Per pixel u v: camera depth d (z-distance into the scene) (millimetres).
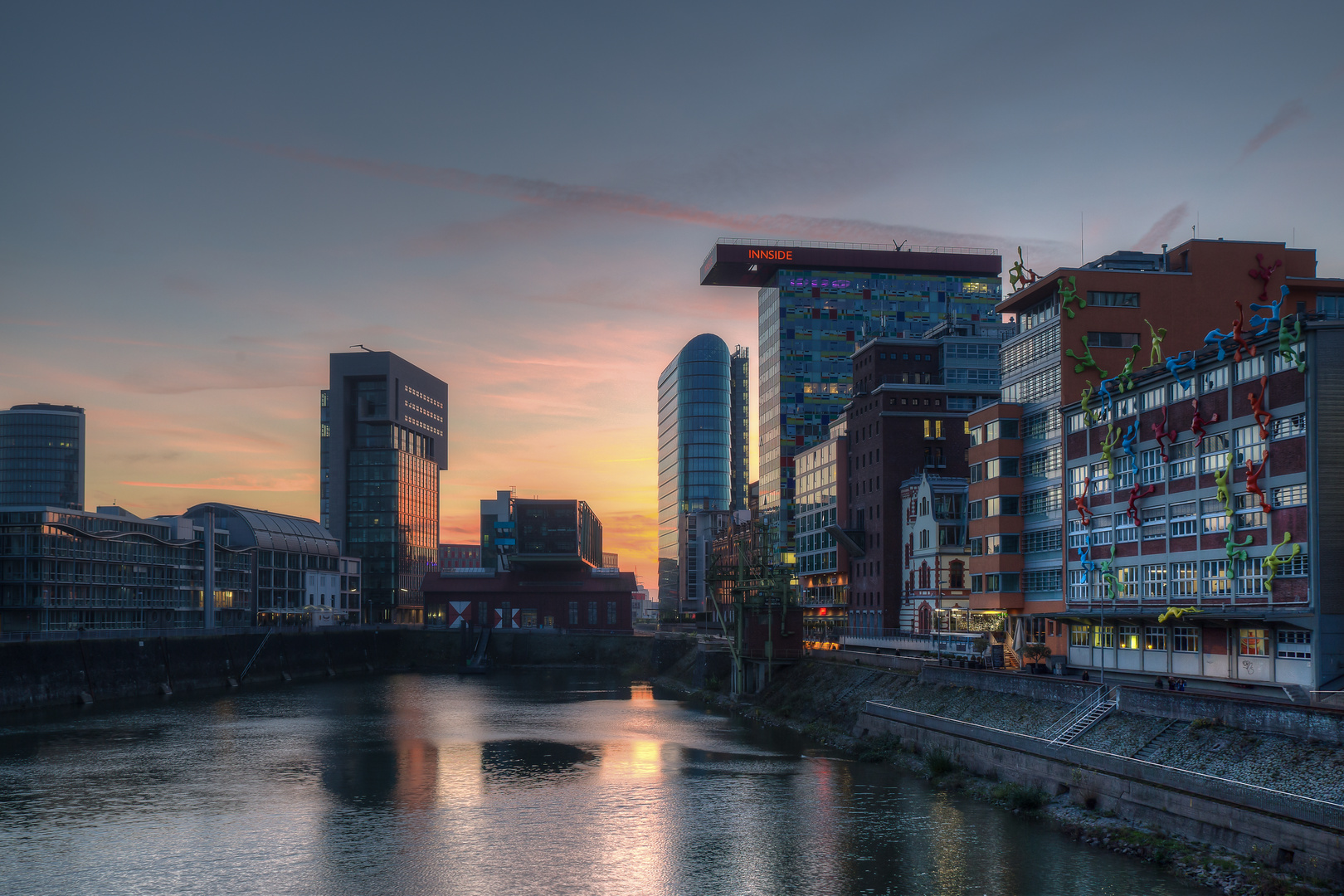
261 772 78375
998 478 94000
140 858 53688
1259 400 62906
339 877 50375
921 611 119500
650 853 54062
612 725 108188
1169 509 71625
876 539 133125
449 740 96562
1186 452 70250
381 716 118062
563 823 61031
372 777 76688
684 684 156250
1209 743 52594
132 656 139500
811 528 160500
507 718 116250
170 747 91812
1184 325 87688
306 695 146250
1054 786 60562
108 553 158750
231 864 52469
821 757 83750
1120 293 87375
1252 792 46031
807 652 123875
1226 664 65438
